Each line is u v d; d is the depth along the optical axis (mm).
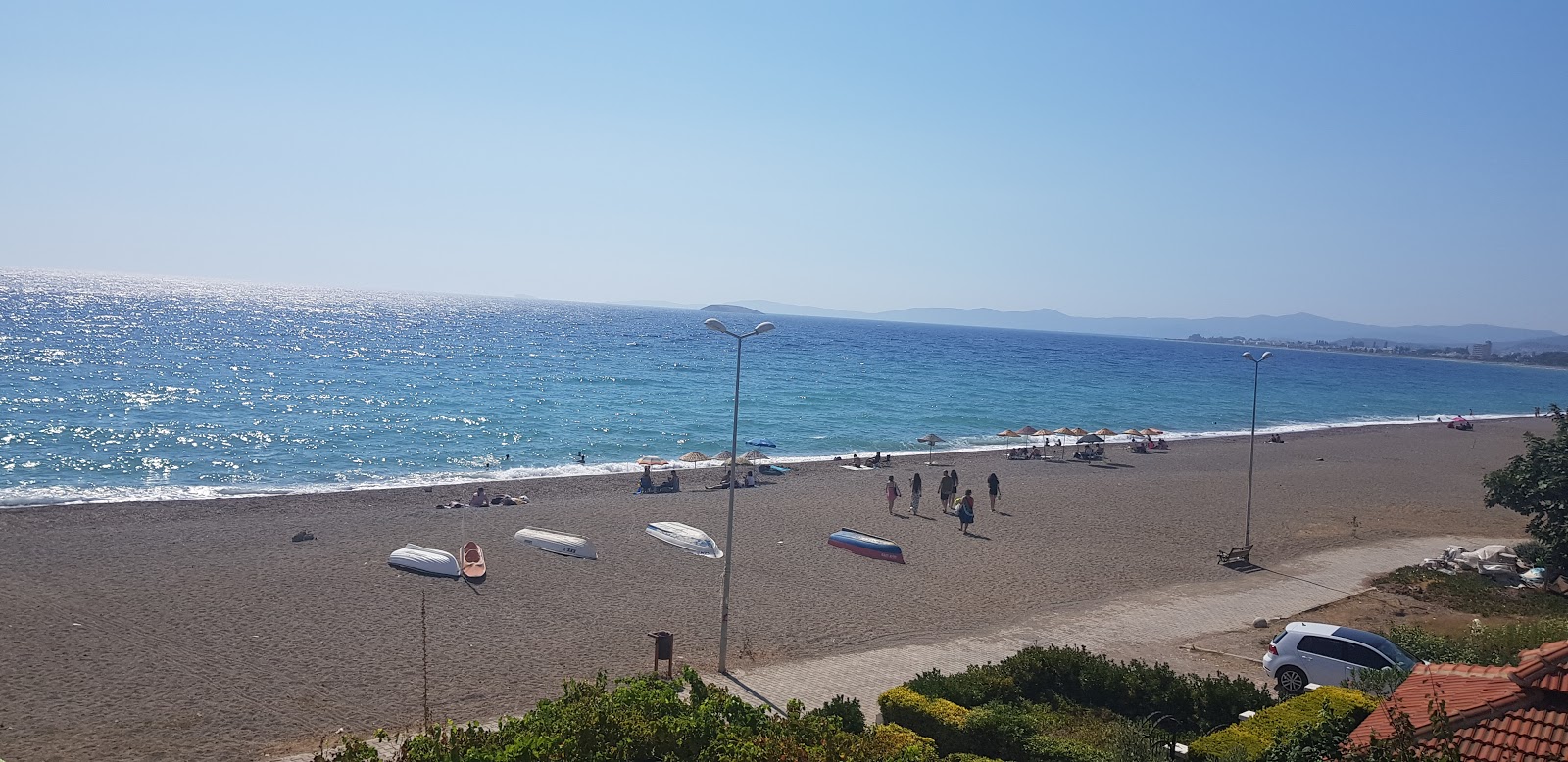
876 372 133375
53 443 52625
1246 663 23875
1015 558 34750
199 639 23141
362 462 52750
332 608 25750
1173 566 34469
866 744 13586
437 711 19500
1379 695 17328
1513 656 20688
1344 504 49281
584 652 23219
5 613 24359
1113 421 91938
